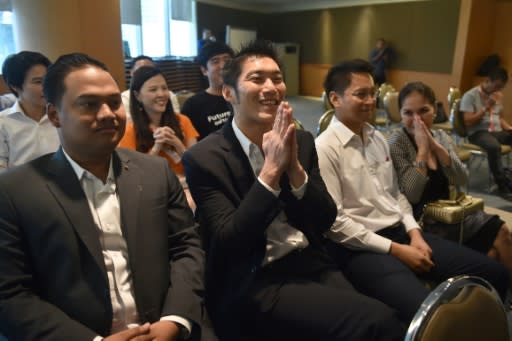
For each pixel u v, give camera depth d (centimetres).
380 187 170
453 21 844
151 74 211
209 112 251
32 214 95
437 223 183
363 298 116
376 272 144
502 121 400
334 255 161
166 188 116
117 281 102
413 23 916
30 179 98
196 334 108
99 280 97
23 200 95
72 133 97
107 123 97
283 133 111
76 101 95
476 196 369
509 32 782
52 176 99
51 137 198
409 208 178
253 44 132
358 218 162
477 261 155
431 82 902
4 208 94
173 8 962
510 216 209
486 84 393
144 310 103
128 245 103
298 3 1142
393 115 466
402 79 962
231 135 132
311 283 124
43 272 96
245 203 114
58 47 421
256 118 126
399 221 169
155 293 105
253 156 128
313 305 115
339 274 137
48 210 95
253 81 125
